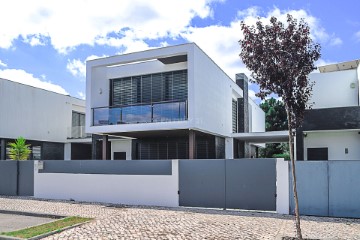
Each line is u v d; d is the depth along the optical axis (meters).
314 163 10.05
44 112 24.39
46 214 10.18
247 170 10.85
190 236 7.27
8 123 21.56
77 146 26.73
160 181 11.95
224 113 19.78
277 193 10.33
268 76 6.84
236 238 7.09
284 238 7.00
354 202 9.64
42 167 14.32
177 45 15.47
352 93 16.81
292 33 6.76
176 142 19.44
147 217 9.52
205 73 16.52
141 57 16.42
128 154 20.95
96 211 10.66
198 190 11.44
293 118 6.98
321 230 7.88
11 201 13.09
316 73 17.34
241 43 7.08
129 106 16.61
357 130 14.72
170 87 17.75
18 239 7.15
